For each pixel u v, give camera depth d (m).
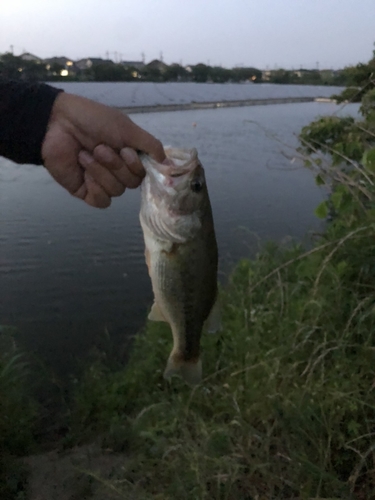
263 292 0.90
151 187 0.40
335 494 0.50
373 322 0.65
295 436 0.54
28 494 0.62
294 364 0.62
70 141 0.39
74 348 1.06
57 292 1.32
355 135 1.06
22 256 1.57
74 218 1.99
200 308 0.43
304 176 2.80
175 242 0.41
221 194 2.42
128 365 0.88
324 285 0.76
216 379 0.72
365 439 0.54
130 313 1.21
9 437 0.70
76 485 0.62
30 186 2.61
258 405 0.61
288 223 1.87
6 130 0.38
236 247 1.59
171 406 0.69
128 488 0.60
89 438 0.73
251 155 3.66
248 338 0.73
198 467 0.54
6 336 1.02
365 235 0.72
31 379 0.92
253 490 0.53
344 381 0.59
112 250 1.63
